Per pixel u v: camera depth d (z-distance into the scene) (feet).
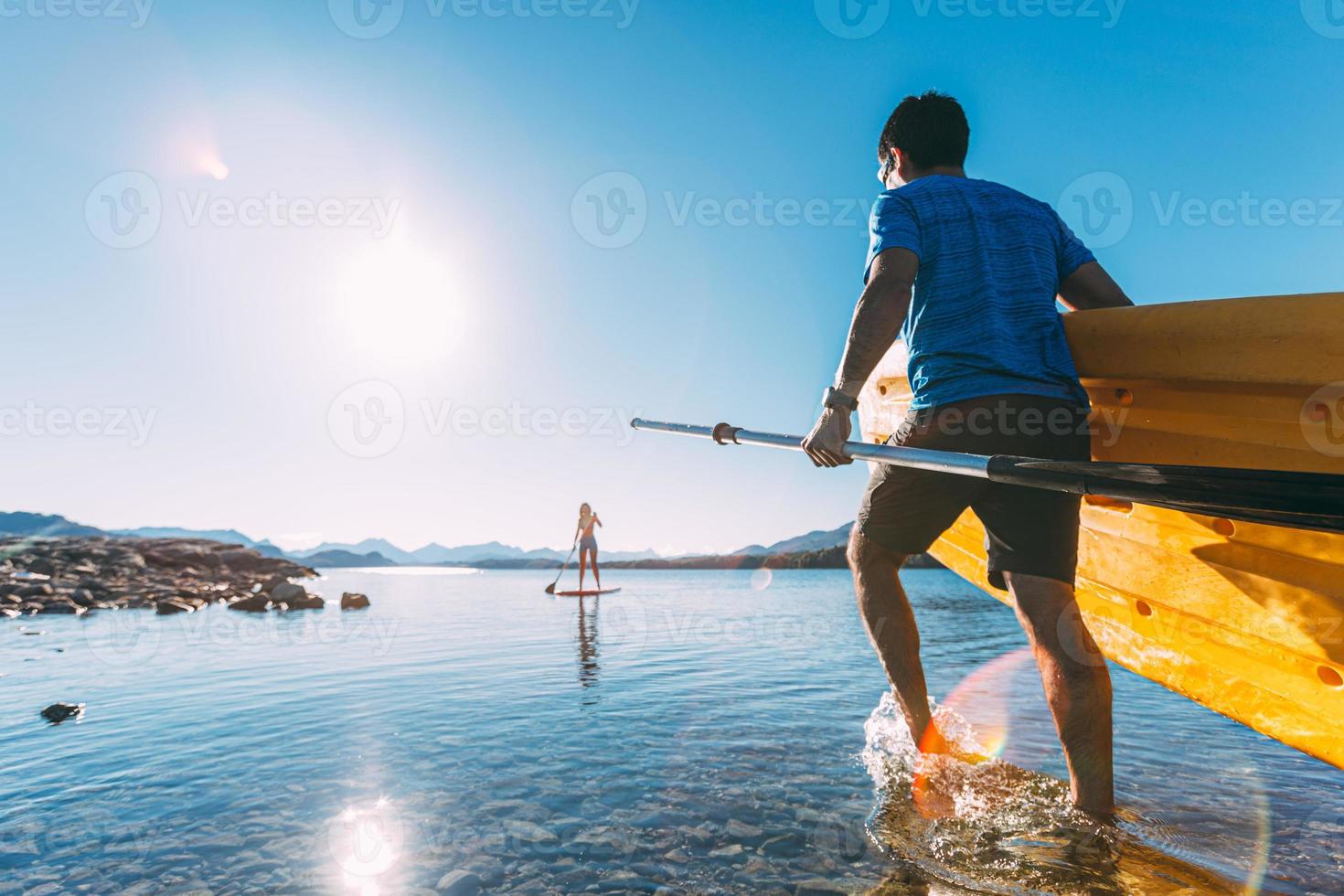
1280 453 5.38
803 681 11.95
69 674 13.06
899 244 6.26
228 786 6.66
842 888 4.60
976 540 8.45
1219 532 5.94
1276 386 5.27
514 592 41.24
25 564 39.81
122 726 8.99
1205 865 4.87
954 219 6.48
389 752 7.73
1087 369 6.41
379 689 11.32
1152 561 6.50
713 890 4.59
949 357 6.29
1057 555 5.83
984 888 4.56
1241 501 4.00
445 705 10.10
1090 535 7.02
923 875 4.76
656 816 5.87
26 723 9.20
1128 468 4.44
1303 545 5.41
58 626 22.24
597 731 8.60
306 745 8.05
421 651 15.85
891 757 7.45
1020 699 10.37
